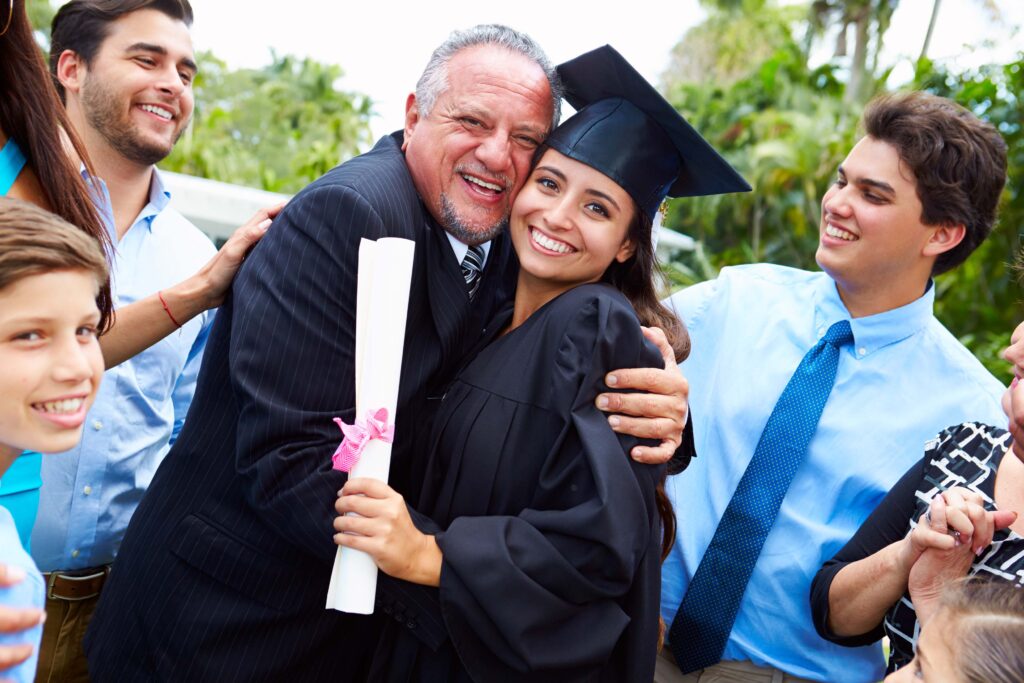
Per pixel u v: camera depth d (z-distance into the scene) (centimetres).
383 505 179
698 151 211
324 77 3119
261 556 204
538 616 183
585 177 203
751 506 247
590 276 211
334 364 194
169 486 214
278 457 189
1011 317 1051
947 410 248
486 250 234
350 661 219
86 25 280
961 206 237
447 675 200
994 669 127
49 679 269
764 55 2416
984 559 199
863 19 1758
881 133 241
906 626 212
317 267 194
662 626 242
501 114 208
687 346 227
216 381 215
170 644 206
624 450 194
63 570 269
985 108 1015
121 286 285
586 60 210
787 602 242
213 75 3138
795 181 1389
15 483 195
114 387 272
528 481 196
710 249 1475
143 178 295
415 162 217
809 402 251
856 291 252
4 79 186
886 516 226
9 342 138
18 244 137
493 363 207
